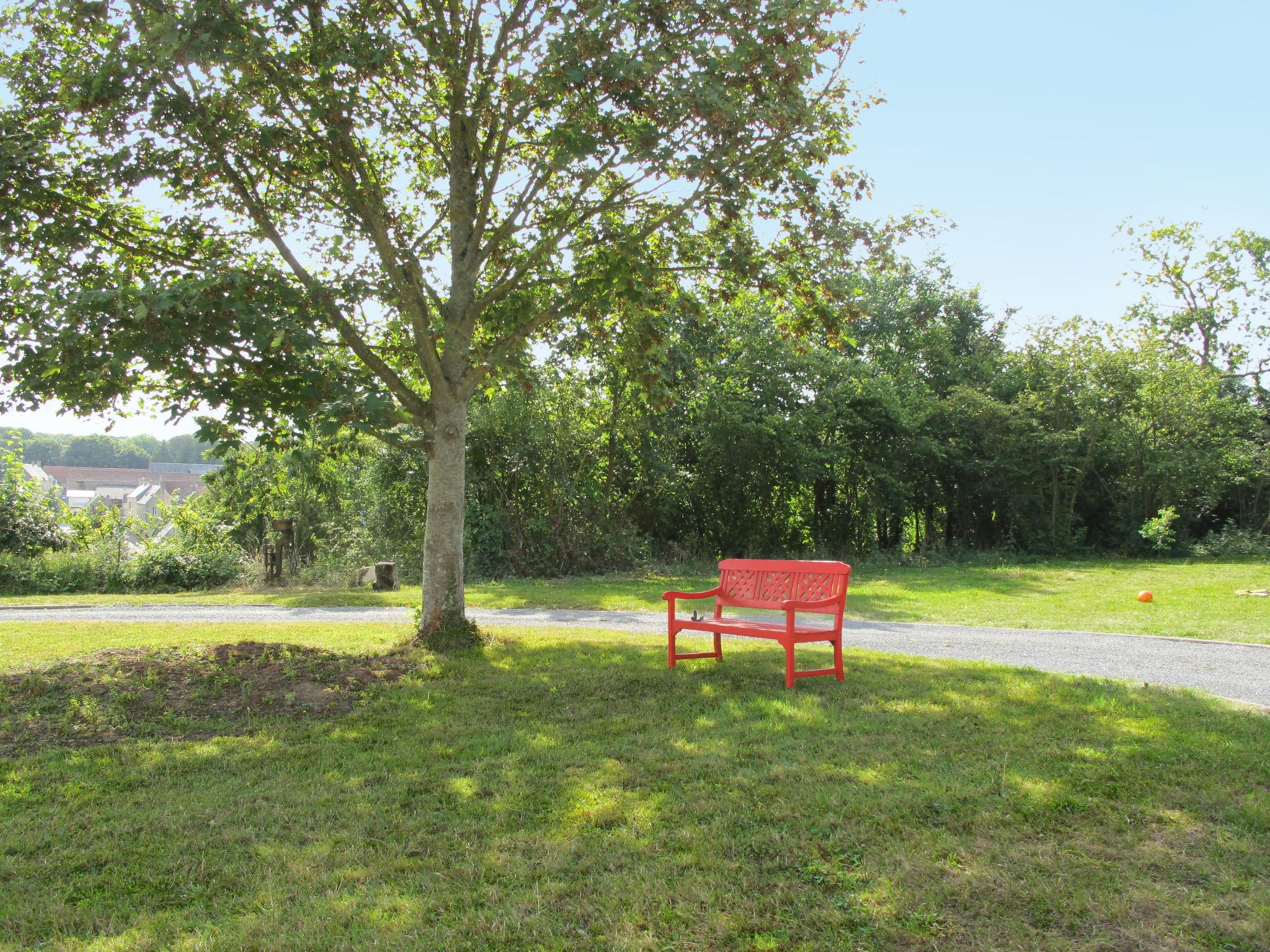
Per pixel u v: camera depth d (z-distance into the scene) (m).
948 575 22.09
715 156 8.06
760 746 5.35
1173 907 3.24
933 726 5.79
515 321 9.20
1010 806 4.23
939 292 34.47
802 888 3.44
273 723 6.15
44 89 7.99
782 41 7.88
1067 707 6.29
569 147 7.93
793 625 7.23
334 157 8.69
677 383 22.72
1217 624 11.73
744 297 11.45
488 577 22.34
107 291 6.39
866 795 4.42
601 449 24.75
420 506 24.23
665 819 4.17
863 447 29.02
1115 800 4.34
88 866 3.79
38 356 6.86
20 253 7.91
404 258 8.77
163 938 3.12
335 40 7.73
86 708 6.24
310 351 7.48
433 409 9.45
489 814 4.32
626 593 17.66
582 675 7.73
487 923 3.19
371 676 7.66
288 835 4.11
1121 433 28.34
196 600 17.27
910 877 3.51
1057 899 3.32
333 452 9.73
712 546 27.50
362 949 3.01
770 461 26.77
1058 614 13.54
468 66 8.78
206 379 7.08
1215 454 28.34
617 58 7.35
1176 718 5.91
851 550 28.98
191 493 24.75
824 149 8.62
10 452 23.22
